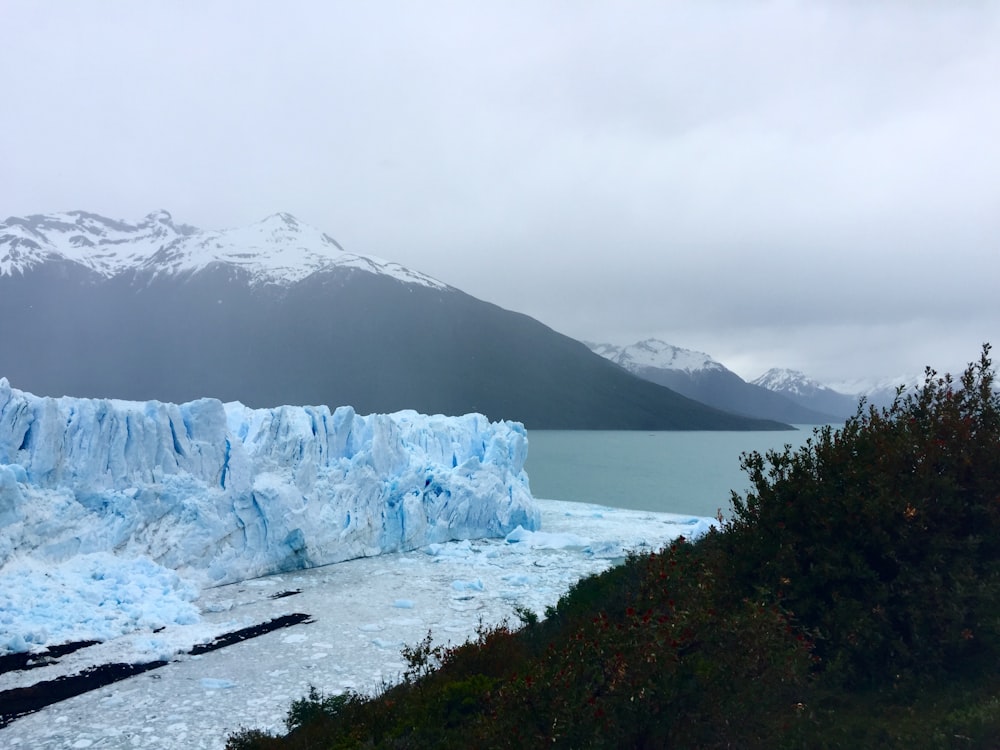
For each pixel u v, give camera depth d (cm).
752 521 1053
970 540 863
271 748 1020
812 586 923
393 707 1098
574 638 790
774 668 703
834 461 1001
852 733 725
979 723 689
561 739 638
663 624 712
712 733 668
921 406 1062
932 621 837
